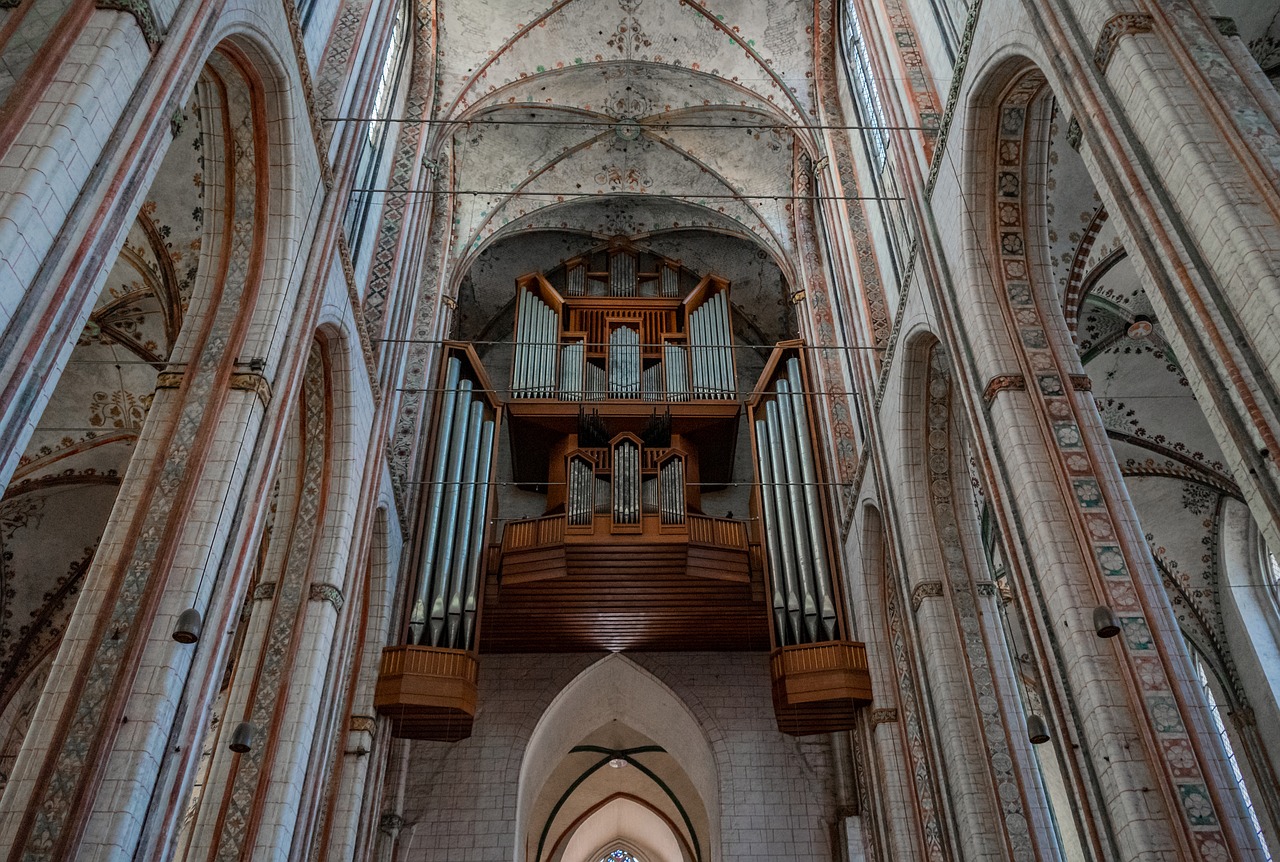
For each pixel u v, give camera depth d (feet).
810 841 67.00
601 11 74.95
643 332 86.22
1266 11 45.91
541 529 66.18
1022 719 44.96
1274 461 22.50
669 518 65.36
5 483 20.01
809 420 70.90
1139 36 28.25
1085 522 33.76
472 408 72.64
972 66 40.24
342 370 48.06
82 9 24.73
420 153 68.03
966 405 39.93
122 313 55.77
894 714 56.34
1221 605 67.36
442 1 72.79
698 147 83.51
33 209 21.62
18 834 26.18
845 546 64.08
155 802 27.99
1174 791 28.94
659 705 77.20
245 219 38.68
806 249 77.92
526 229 88.02
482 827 67.21
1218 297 24.58
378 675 58.08
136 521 31.65
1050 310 39.42
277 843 39.04
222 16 31.71
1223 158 25.41
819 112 72.38
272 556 46.14
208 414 34.04
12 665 63.67
